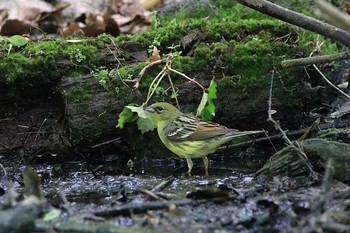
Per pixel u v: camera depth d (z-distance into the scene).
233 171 11.82
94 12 17.30
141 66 12.67
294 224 8.49
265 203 9.27
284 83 12.77
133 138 12.70
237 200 9.50
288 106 12.81
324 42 15.09
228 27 13.52
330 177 9.64
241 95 12.64
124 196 9.97
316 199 9.14
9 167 12.38
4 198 10.36
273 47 12.91
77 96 12.27
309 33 15.20
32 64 12.41
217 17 16.19
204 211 9.10
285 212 8.91
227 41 13.36
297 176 10.57
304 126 13.12
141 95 12.51
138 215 8.98
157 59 12.88
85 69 12.71
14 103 12.66
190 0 16.50
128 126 12.58
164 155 12.80
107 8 17.91
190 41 13.31
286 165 10.66
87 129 12.32
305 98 13.06
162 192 10.32
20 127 12.66
